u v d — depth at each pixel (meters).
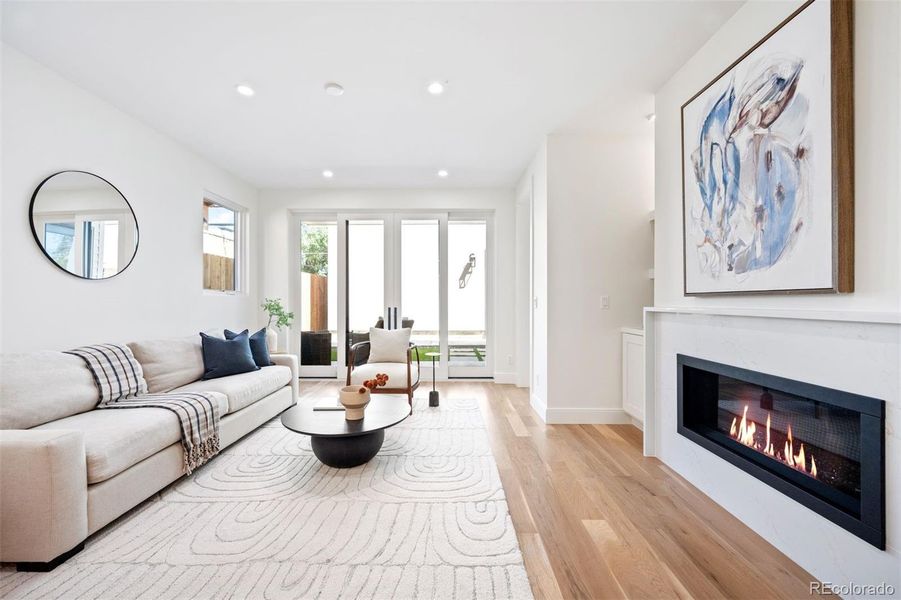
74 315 2.56
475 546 1.64
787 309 1.50
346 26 2.02
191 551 1.60
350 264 5.27
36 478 1.47
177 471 2.18
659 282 2.62
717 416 2.14
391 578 1.45
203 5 1.87
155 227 3.28
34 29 2.04
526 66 2.38
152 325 3.24
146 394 2.60
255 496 2.07
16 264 2.23
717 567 1.51
